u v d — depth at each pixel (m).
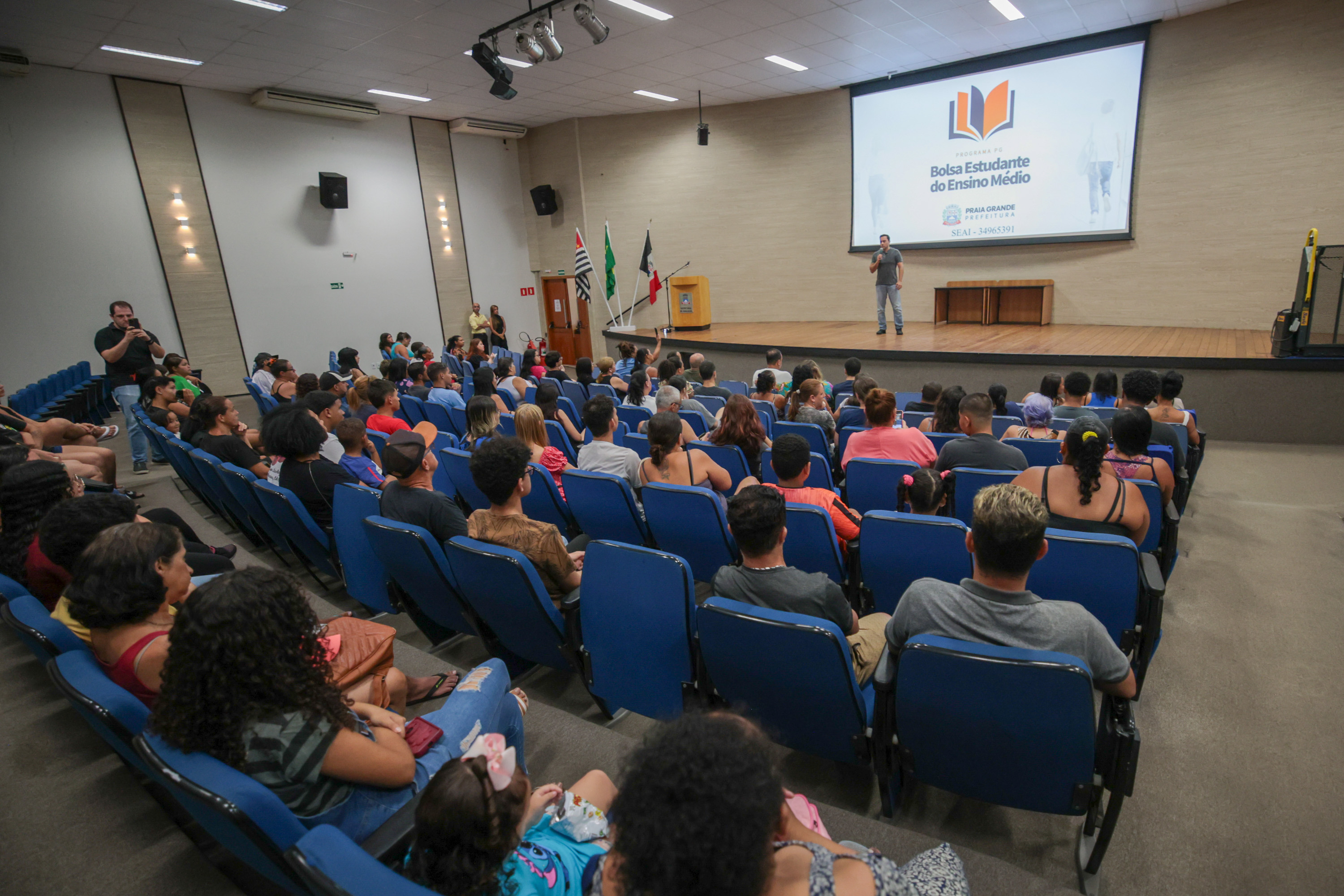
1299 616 2.82
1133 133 8.23
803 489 2.62
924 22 7.55
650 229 12.35
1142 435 2.78
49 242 8.45
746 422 3.43
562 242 13.36
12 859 1.61
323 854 0.91
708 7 6.96
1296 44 7.18
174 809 1.64
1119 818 1.80
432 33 7.47
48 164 8.37
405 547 2.18
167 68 8.38
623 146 12.26
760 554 1.78
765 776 0.73
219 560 2.73
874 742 1.66
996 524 1.47
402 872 1.17
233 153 9.85
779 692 1.70
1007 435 3.79
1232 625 2.78
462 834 1.00
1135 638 2.05
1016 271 9.45
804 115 10.80
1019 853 1.69
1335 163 7.20
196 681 1.13
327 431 3.83
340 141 11.00
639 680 2.03
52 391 7.60
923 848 1.55
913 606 1.60
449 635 2.76
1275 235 7.64
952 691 1.43
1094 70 8.32
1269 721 2.17
